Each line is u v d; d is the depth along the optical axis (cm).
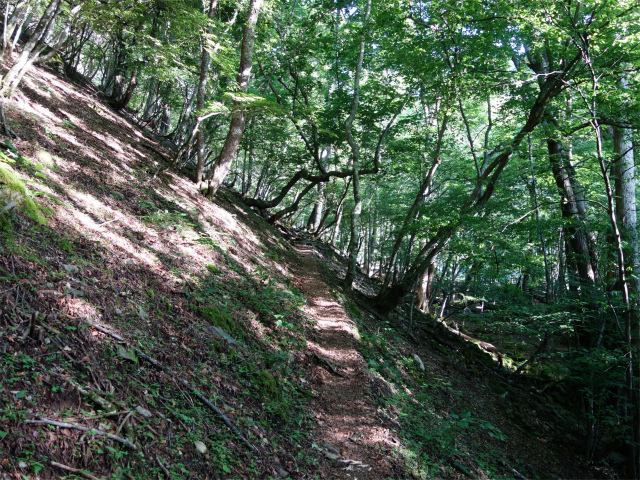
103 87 2066
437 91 1309
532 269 1170
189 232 803
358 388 689
